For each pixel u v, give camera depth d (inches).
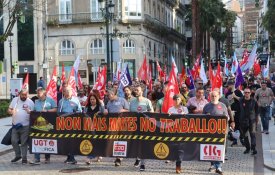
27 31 2122.3
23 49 2126.0
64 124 464.1
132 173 430.3
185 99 580.7
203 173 430.6
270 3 2101.4
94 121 456.4
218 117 424.5
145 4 2185.0
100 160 493.0
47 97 491.2
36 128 470.6
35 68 2122.3
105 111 454.0
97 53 2084.2
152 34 2314.2
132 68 2087.8
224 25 2733.8
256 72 1078.4
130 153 445.7
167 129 435.2
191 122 430.0
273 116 807.1
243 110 529.7
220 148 424.2
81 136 460.4
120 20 2042.3
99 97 471.2
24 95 478.0
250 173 433.4
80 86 660.1
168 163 481.1
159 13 2546.8
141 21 2082.9
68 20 2100.1
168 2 2770.7
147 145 440.1
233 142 589.3
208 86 640.4
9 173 436.5
